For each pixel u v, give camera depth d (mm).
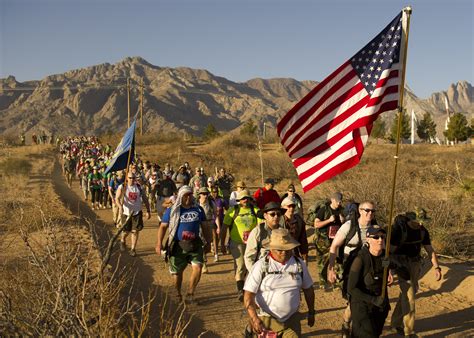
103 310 5594
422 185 17594
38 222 12312
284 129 6844
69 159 29188
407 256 6766
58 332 4766
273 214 6754
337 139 6562
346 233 6652
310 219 9078
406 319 6656
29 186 26031
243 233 8297
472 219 14438
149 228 15836
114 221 15656
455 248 11602
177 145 53188
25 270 6664
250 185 30141
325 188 18484
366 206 6609
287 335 5070
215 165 40156
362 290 5641
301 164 6805
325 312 7879
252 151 50125
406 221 6738
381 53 6246
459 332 6957
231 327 7215
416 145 54000
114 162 8789
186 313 7719
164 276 9984
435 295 8602
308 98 6656
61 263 5344
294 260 5121
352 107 6438
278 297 5012
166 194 13781
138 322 6652
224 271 10547
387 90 6234
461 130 75562
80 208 19969
